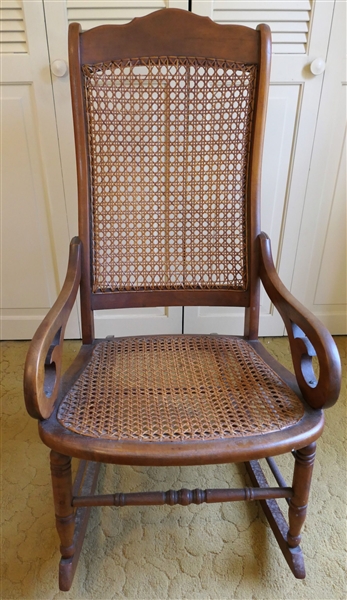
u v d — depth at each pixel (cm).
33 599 75
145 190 84
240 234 86
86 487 87
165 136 81
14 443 108
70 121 114
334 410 120
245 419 62
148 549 83
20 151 117
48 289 138
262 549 83
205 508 92
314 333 61
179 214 85
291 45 107
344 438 110
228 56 76
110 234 85
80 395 68
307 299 145
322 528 87
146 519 90
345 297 145
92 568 80
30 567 80
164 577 78
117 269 87
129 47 75
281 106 114
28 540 85
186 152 82
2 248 131
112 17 102
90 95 77
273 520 83
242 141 81
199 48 76
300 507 70
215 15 103
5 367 136
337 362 59
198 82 78
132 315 143
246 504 93
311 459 65
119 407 65
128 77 77
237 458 57
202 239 87
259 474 93
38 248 131
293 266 138
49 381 63
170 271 88
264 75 76
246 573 79
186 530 87
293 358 71
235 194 84
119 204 84
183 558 82
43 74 108
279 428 61
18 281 136
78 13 102
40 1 100
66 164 119
